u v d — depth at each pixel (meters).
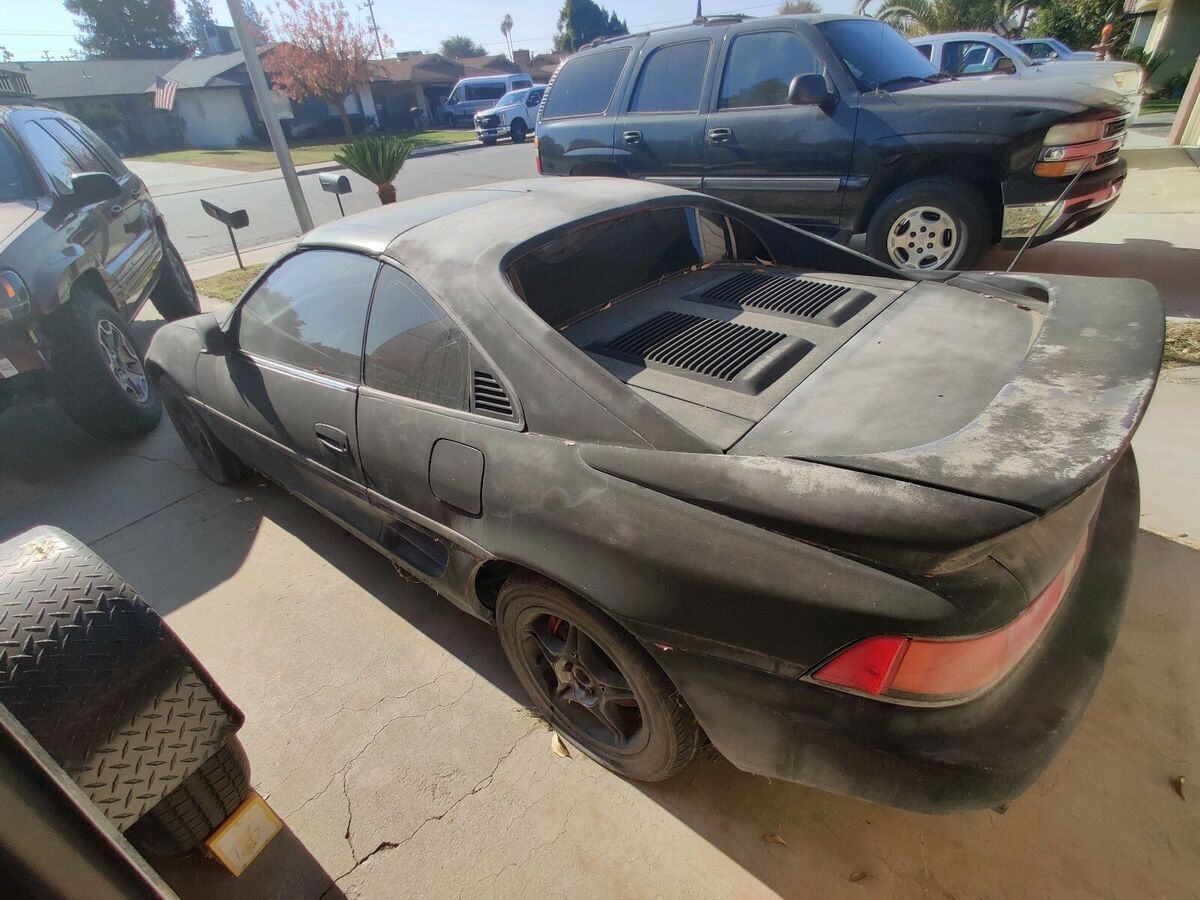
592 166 6.45
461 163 19.34
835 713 1.33
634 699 1.76
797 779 1.47
